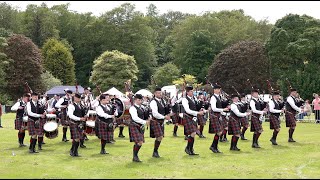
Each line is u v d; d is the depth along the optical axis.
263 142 12.20
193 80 39.28
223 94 11.53
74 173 7.64
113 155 9.89
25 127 11.01
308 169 8.02
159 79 45.50
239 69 37.22
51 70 48.09
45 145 11.85
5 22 48.97
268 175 7.28
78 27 55.34
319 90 27.52
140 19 52.88
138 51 52.81
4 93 39.66
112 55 43.88
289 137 12.26
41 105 10.43
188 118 9.77
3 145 11.84
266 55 32.97
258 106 10.99
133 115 8.79
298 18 28.64
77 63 55.06
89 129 11.15
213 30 51.28
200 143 11.98
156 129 9.34
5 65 39.09
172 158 9.38
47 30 52.38
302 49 26.77
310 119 20.25
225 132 11.98
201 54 47.22
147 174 7.44
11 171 7.86
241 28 49.91
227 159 9.20
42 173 7.61
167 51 58.19
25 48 41.25
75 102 9.77
